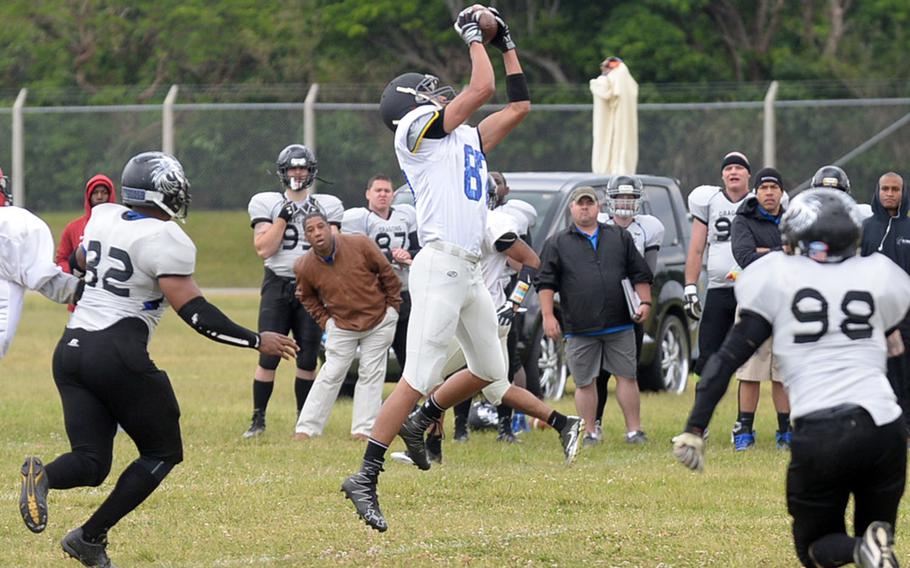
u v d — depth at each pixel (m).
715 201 35.12
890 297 17.02
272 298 35.75
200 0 123.38
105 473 19.98
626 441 34.72
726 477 29.22
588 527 23.94
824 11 124.69
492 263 33.56
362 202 83.38
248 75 122.50
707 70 112.81
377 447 22.08
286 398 43.81
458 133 22.67
